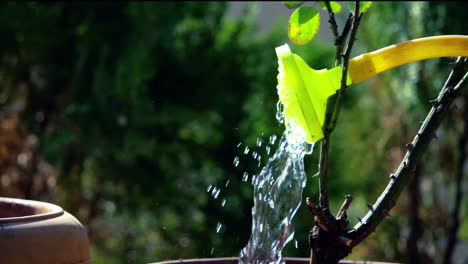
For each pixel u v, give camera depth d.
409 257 8.02
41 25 8.00
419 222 8.02
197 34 8.74
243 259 2.99
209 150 8.69
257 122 8.30
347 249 2.65
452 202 8.23
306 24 2.72
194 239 8.51
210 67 8.73
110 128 8.02
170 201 8.53
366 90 8.38
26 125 8.19
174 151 8.54
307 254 7.62
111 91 7.91
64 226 2.70
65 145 7.99
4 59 8.13
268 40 8.95
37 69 8.21
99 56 7.99
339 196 8.39
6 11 7.84
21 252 2.54
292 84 2.57
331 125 2.58
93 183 8.41
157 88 8.59
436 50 2.63
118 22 7.93
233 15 10.48
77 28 8.02
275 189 2.87
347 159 8.42
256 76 8.75
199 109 8.69
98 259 8.43
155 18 7.70
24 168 8.12
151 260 8.41
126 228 8.45
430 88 7.33
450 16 7.34
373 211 2.70
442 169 8.15
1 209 3.05
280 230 2.88
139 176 8.44
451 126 7.95
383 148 8.14
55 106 8.17
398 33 7.48
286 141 2.84
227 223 8.53
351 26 2.65
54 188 8.23
